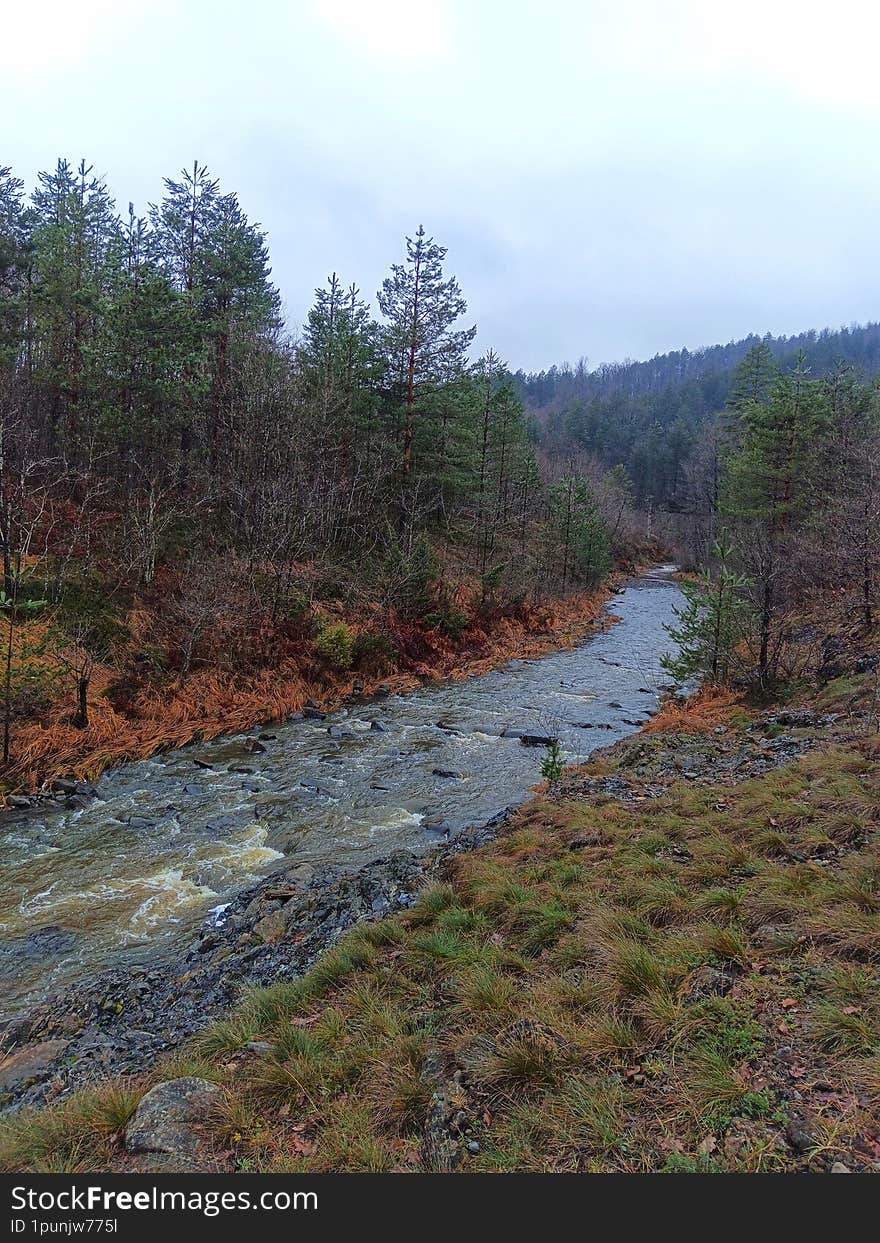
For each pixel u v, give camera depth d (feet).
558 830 25.66
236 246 74.23
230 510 67.31
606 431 321.73
